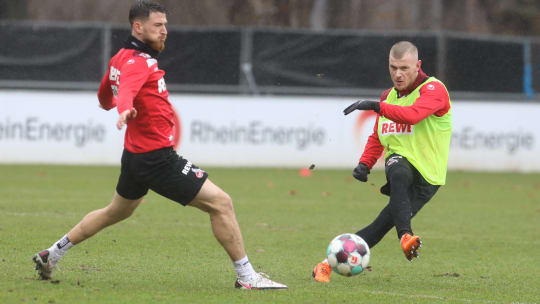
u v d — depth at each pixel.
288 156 78.19
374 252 33.69
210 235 36.47
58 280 24.08
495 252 34.16
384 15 117.12
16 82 76.00
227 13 110.19
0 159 75.12
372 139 26.92
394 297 23.42
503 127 80.06
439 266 30.38
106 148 76.25
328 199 53.97
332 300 22.55
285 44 78.00
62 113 75.69
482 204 53.41
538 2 122.25
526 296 24.48
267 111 77.88
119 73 22.16
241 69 77.81
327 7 113.88
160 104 22.16
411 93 25.62
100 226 23.58
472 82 80.06
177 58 77.25
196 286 24.23
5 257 28.50
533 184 68.50
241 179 66.06
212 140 77.25
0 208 43.94
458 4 119.06
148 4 22.06
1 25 75.62
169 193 22.62
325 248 33.88
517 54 80.56
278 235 37.44
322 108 78.44
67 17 122.00
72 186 57.50
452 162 79.69
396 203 24.48
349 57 78.38
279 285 23.94
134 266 27.81
